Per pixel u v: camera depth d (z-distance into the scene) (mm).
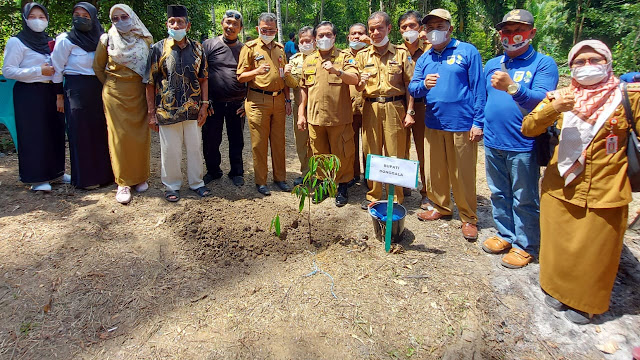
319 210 4113
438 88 3391
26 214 3727
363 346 2416
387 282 2965
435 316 2654
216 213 3793
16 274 2932
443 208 3846
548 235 2656
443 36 3262
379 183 4152
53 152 4184
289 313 2656
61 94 4137
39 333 2463
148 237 3455
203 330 2516
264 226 3607
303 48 4496
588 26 16141
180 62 3838
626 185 2365
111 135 4000
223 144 6523
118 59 3816
